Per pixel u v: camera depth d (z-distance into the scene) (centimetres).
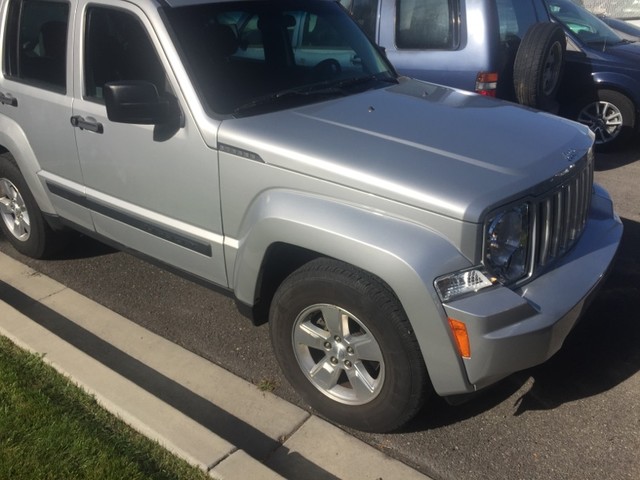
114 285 482
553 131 360
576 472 312
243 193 339
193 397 363
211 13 386
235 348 410
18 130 464
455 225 283
